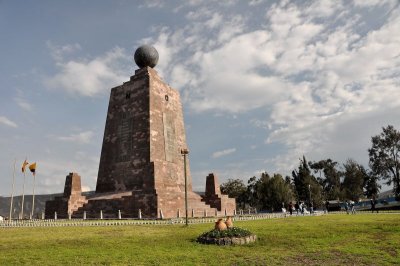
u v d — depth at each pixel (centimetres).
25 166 5956
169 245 1884
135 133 5488
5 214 7425
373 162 8681
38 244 2016
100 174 5678
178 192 5041
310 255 1532
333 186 11481
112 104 5938
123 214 4669
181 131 6119
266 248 1728
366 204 8406
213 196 5831
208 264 1382
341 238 2031
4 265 1423
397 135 8444
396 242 1819
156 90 5728
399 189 8275
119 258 1533
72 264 1422
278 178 8794
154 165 5019
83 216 4788
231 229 2008
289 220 3662
